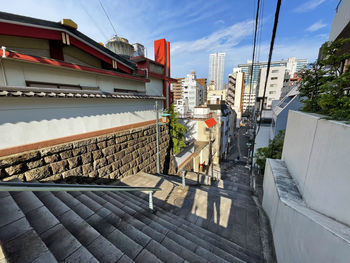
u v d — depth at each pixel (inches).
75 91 152.8
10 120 114.4
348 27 167.9
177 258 84.4
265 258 112.2
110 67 215.6
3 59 118.4
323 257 58.4
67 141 151.4
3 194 93.7
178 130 334.0
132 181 210.1
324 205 79.7
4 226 69.8
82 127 164.4
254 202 209.2
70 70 165.0
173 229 122.8
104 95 173.2
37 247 61.5
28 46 141.3
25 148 123.1
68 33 142.5
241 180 514.9
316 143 95.4
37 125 129.6
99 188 90.0
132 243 86.6
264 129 657.0
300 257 75.4
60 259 63.2
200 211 164.7
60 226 79.3
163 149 302.8
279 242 107.8
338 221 68.0
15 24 112.3
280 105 584.4
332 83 107.1
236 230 141.0
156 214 142.1
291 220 90.7
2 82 119.4
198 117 658.8
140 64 294.0
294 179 136.6
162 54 336.5
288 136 173.5
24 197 101.7
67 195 126.9
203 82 2576.3
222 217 157.2
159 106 289.9
